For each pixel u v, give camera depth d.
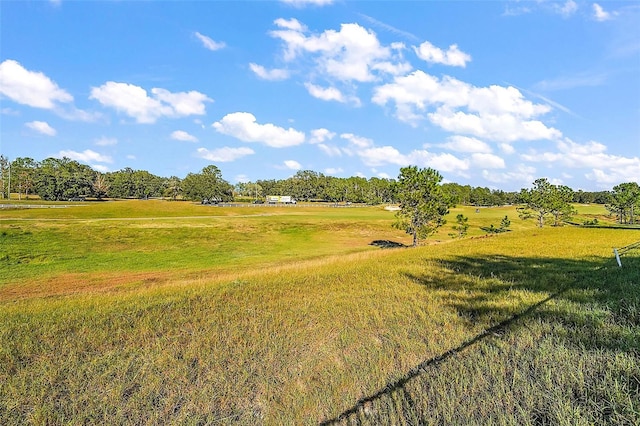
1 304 13.15
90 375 5.23
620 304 6.99
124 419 4.25
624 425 3.31
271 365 5.39
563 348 4.98
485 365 4.78
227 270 24.28
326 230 55.00
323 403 4.40
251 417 4.21
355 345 6.03
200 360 5.52
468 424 3.61
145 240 41.00
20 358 5.88
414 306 8.12
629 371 4.12
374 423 3.95
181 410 4.35
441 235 53.97
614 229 37.84
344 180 157.62
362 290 10.15
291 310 8.18
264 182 171.38
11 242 34.41
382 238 50.56
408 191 35.34
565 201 55.38
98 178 120.56
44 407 4.44
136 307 8.86
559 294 8.44
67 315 8.36
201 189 110.50
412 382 4.61
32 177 104.62
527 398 3.87
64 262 28.38
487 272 12.66
